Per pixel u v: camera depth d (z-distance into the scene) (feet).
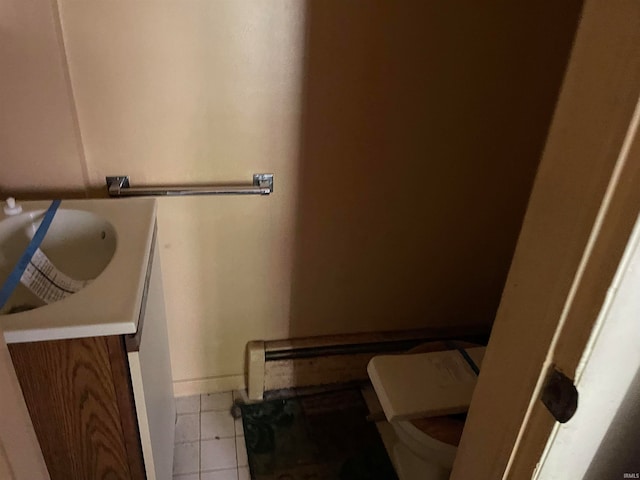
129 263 3.41
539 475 1.92
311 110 4.63
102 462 3.39
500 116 5.00
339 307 5.87
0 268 3.79
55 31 3.76
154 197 4.72
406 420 4.33
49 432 3.20
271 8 4.14
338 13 4.26
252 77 4.38
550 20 4.58
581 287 1.60
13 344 2.81
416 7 4.35
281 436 5.64
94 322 2.85
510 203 5.54
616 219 1.46
